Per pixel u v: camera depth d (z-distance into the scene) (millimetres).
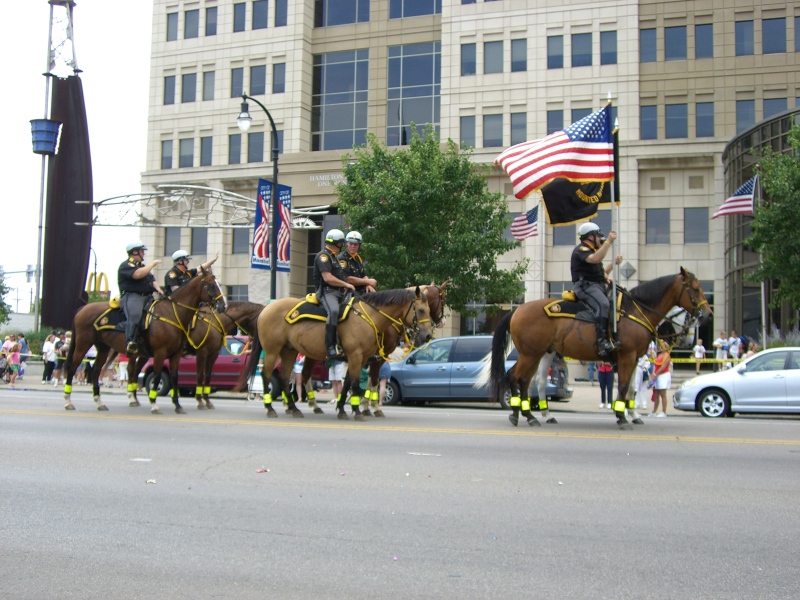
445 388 21484
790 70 41062
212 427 12625
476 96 45000
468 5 45469
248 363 14977
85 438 11195
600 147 14000
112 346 15281
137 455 9797
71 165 35188
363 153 34094
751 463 9398
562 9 44000
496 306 34594
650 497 7598
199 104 51094
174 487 8016
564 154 13875
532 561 5684
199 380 16328
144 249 15234
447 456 9805
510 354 21094
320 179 46750
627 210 42531
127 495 7660
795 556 5793
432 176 30844
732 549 5961
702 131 42188
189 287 14930
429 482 8242
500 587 5164
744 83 41688
